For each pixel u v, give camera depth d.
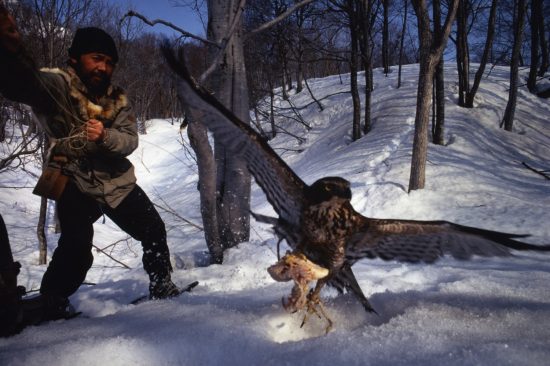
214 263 5.81
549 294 3.28
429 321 2.68
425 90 8.05
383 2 19.47
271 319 3.06
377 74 21.81
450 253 3.10
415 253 3.15
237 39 5.88
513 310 2.82
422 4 7.99
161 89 31.31
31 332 2.93
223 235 6.16
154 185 18.12
